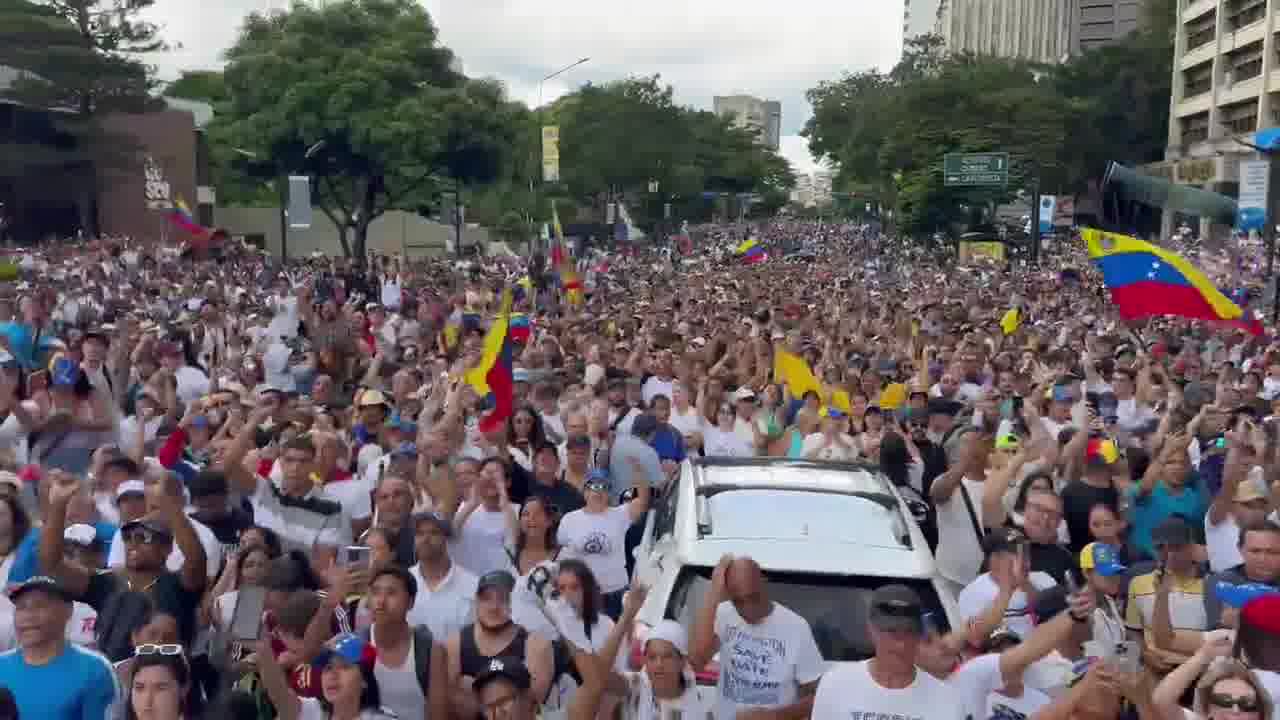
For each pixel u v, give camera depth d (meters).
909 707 5.11
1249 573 6.76
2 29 49.50
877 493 7.16
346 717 5.57
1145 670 5.42
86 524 7.76
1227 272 42.84
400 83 50.34
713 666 5.90
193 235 40.72
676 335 17.75
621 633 6.22
